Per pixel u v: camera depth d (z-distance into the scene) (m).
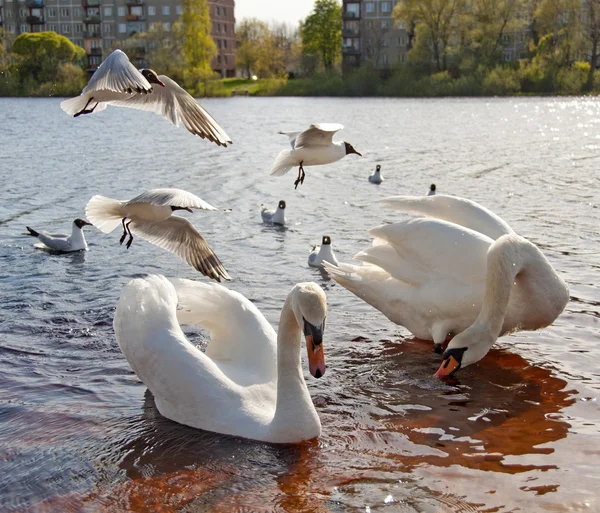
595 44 98.44
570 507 5.69
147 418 7.24
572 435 6.90
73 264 13.55
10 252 14.62
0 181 23.72
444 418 7.29
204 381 7.00
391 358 8.89
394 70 110.12
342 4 137.25
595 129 45.88
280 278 12.41
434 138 40.59
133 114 63.69
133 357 7.29
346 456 6.54
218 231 16.34
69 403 7.59
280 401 6.79
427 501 5.81
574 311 10.26
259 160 29.92
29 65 98.31
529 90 100.44
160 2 135.62
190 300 7.68
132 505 5.83
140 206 7.54
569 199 19.91
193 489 6.05
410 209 9.80
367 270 9.56
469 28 105.50
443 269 8.80
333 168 27.92
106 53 110.69
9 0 139.50
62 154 31.78
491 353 8.99
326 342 9.41
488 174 25.62
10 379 8.16
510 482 6.08
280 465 6.39
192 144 36.56
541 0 108.94
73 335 9.52
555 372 8.39
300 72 143.00
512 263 8.15
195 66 104.38
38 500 5.90
